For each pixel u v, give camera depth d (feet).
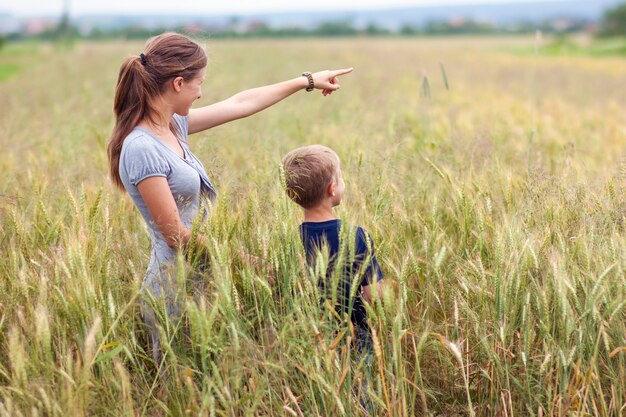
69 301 8.12
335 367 8.30
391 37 361.92
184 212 9.37
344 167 13.60
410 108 33.68
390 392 8.89
